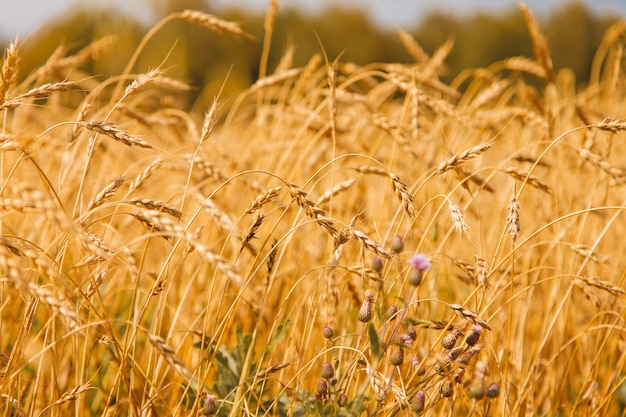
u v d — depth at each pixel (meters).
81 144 3.36
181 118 3.55
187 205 3.36
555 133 3.49
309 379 3.00
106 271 2.78
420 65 4.52
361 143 3.49
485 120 3.54
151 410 2.82
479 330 2.76
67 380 2.97
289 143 3.50
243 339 2.92
